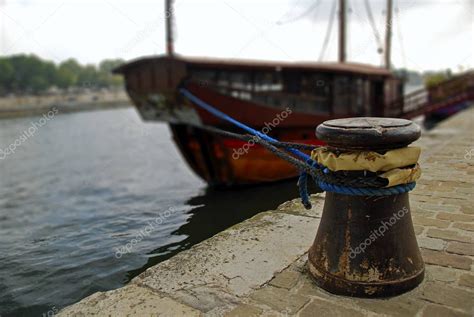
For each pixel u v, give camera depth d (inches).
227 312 112.7
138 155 855.7
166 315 113.0
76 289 216.7
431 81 1173.1
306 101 472.7
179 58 396.8
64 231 329.1
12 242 303.9
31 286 222.2
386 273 114.9
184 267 142.3
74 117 2217.0
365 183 114.0
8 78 3245.6
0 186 548.1
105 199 453.1
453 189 226.7
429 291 117.1
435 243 151.3
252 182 450.3
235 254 150.9
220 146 424.5
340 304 113.4
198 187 492.7
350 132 112.7
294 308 112.6
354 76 530.6
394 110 671.8
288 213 197.6
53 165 733.9
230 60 430.0
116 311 116.9
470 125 655.1
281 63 451.2
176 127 462.3
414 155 116.6
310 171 129.6
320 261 123.6
